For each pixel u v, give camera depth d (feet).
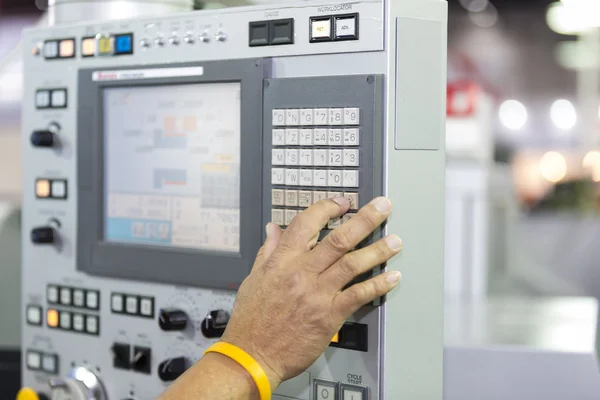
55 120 3.92
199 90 3.46
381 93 2.89
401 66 2.91
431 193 3.05
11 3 16.53
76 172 3.84
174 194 3.57
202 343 3.45
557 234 26.76
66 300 3.91
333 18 2.99
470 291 7.25
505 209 9.62
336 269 2.76
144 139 3.66
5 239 5.76
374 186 2.90
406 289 3.00
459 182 7.27
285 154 3.11
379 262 2.79
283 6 3.14
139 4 3.95
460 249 7.25
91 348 3.84
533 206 29.43
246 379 2.78
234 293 3.34
